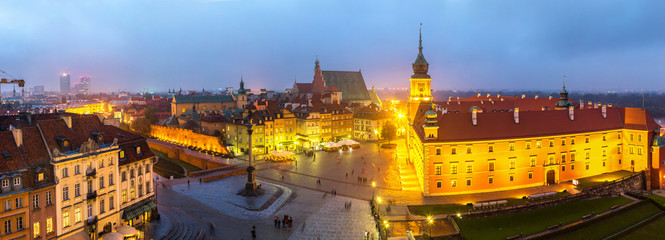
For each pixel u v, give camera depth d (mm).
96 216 62344
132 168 70562
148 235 65625
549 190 96250
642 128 109250
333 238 69500
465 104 160875
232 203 88250
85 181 60344
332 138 187375
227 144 166500
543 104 159625
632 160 111938
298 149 166125
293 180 110062
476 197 92125
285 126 165875
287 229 73688
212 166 126875
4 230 50375
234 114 187500
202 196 93250
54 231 56312
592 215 82375
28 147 55938
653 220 83625
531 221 79375
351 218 79500
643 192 105188
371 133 188250
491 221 78000
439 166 93438
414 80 152750
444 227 73875
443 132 95125
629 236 76250
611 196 96562
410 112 150375
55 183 55969
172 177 110875
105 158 64188
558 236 73250
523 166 98562
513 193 94562
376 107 198625
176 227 70750
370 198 92812
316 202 90062
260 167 127562
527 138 97562
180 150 144375
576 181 99438
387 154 150375
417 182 106562
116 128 74188
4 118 74562
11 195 50500
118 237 58781
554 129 102688
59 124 62469
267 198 92188
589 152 107062
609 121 112688
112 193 65875
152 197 75938
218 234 70312
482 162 95375
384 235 68312
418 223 76062
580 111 111000
